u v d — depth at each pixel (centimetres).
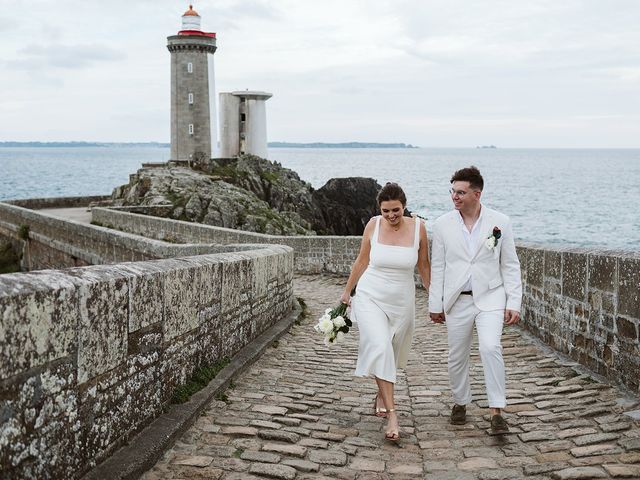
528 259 902
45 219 3338
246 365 709
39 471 331
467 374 541
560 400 583
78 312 367
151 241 2075
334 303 1334
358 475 430
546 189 12762
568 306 746
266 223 4194
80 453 372
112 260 2459
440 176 18912
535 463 441
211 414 541
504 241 523
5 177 18175
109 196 5144
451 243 526
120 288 422
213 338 648
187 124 5991
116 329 416
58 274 366
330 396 629
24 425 318
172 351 525
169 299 516
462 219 529
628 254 616
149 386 474
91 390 385
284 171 6431
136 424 450
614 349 628
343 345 898
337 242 1791
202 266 610
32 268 3622
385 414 569
